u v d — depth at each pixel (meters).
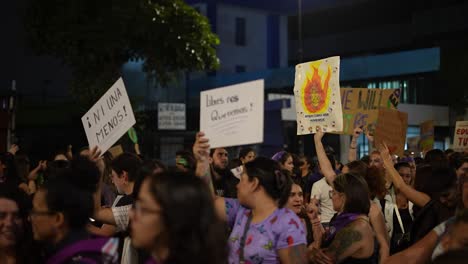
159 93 34.34
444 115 30.91
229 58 40.34
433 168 5.25
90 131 6.17
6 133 17.45
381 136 7.79
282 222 3.88
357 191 4.77
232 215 4.34
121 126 5.80
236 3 40.59
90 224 4.66
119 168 5.17
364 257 4.61
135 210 2.60
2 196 3.85
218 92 4.56
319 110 5.93
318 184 8.12
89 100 19.61
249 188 3.96
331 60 5.80
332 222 4.92
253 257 3.85
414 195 5.36
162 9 19.47
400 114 7.98
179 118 21.28
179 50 19.42
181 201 2.44
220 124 4.53
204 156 4.31
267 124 24.16
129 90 32.78
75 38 18.81
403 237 6.06
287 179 4.02
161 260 2.47
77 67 20.00
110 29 18.78
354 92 8.74
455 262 2.02
